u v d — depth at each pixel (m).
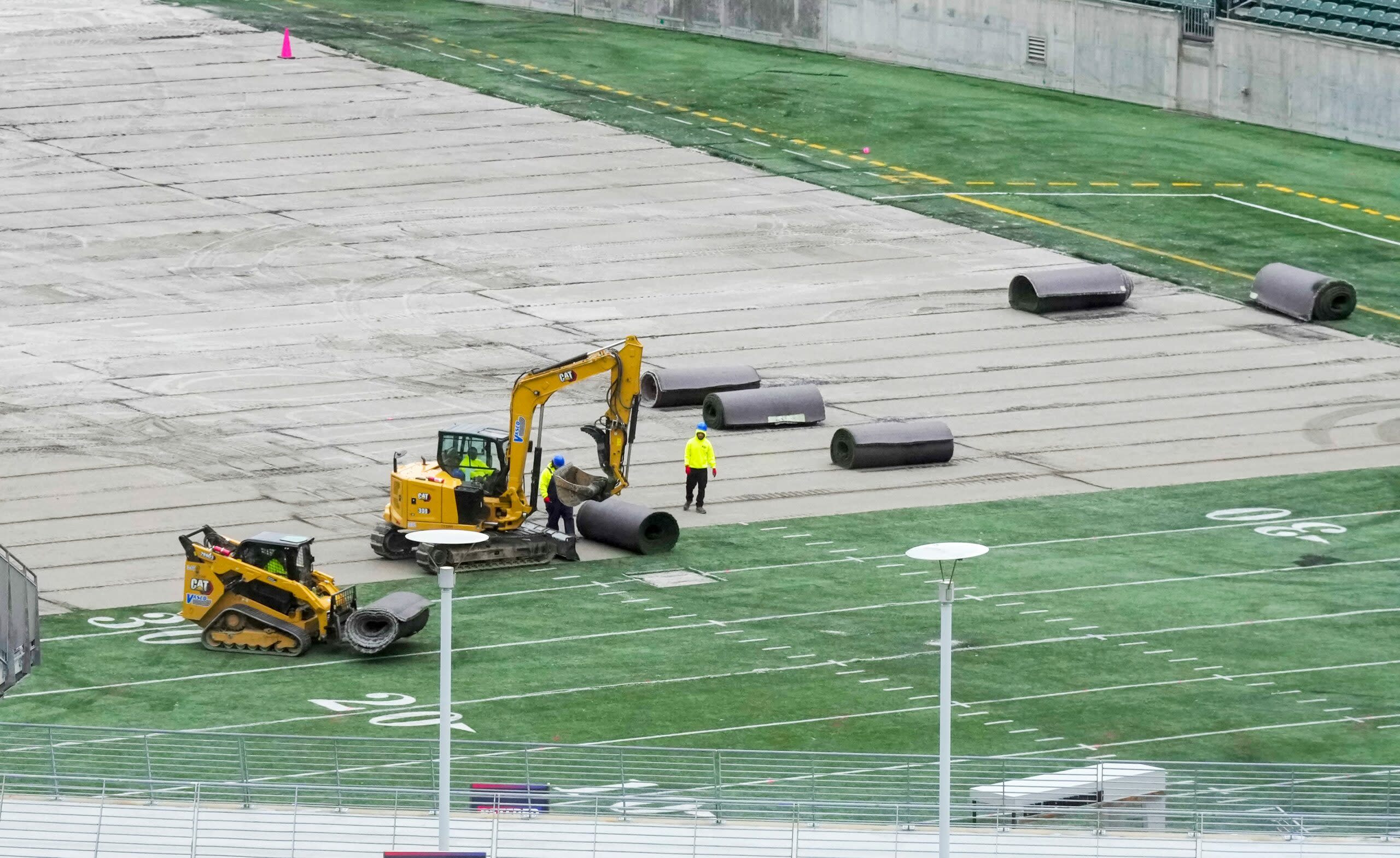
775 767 135.38
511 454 175.50
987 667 154.25
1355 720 145.12
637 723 143.12
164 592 168.38
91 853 114.06
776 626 162.00
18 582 118.19
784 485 195.50
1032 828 119.12
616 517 178.38
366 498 190.50
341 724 142.38
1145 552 178.38
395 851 111.88
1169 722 144.62
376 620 154.75
